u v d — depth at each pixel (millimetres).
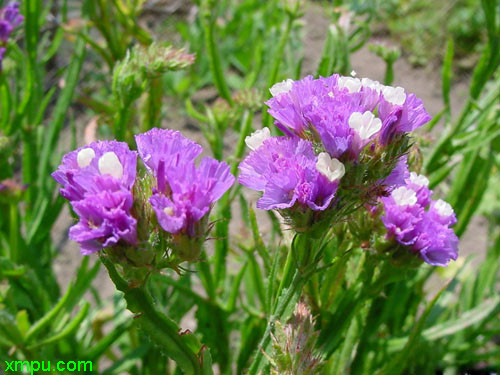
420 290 184
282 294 103
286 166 87
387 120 88
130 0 214
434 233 106
